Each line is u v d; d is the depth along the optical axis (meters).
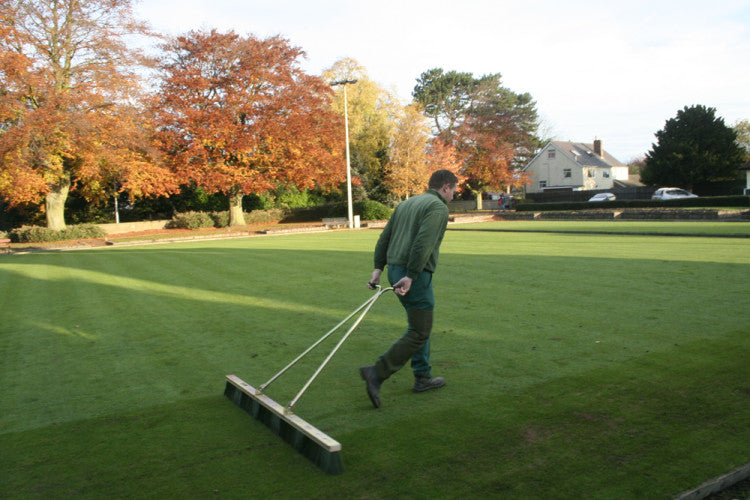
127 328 6.01
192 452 2.87
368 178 43.12
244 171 30.14
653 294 6.65
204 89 28.45
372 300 3.34
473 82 57.19
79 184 29.95
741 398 3.30
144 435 3.10
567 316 5.68
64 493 2.47
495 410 3.27
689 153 39.88
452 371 4.07
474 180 50.38
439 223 3.34
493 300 6.69
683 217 25.25
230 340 5.31
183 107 27.86
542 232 19.58
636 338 4.71
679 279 7.67
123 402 3.68
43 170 24.08
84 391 3.95
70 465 2.75
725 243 12.98
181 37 28.92
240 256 13.69
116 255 15.94
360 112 41.75
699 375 3.71
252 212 38.09
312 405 3.48
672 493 2.32
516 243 14.85
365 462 2.69
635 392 3.46
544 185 61.41
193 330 5.80
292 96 29.39
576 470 2.54
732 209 25.86
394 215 3.73
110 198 37.81
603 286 7.34
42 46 23.36
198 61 28.81
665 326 5.08
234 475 2.60
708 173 39.72
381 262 3.84
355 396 3.64
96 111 24.62
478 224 29.31
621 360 4.12
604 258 10.46
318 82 31.00
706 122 40.19
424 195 3.59
